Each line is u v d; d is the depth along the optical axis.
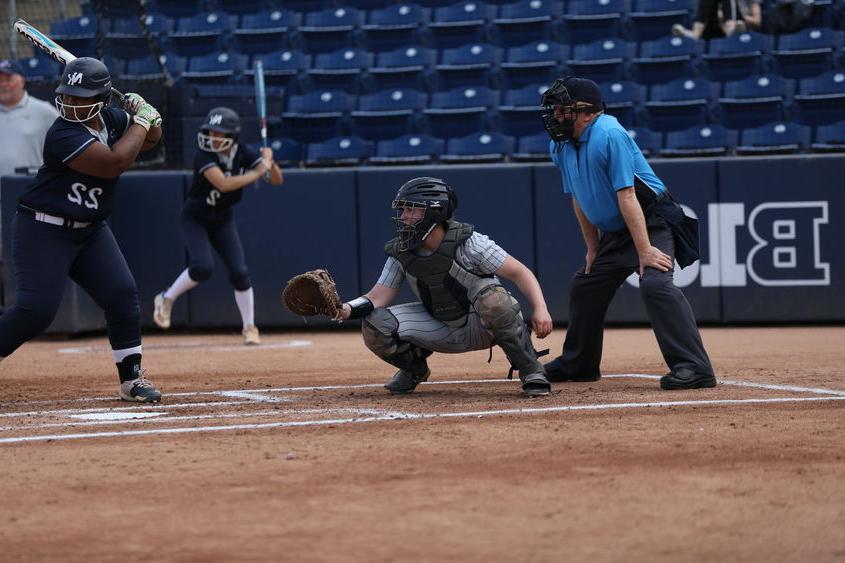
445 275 21.95
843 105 54.72
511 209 43.53
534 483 14.09
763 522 12.14
